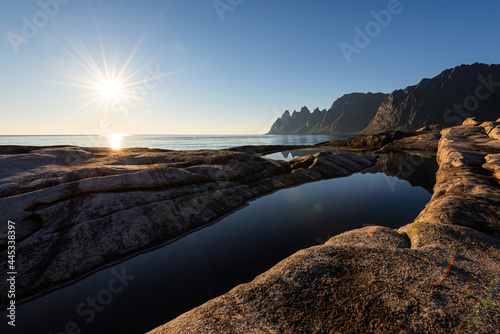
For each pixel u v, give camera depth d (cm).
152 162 1997
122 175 1448
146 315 732
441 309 458
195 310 562
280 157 5456
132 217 1234
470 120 6016
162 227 1267
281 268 666
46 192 1160
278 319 490
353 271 609
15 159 1500
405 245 753
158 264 1019
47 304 789
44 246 978
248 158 2584
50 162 1587
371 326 443
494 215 914
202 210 1526
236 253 1102
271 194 2152
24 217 1038
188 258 1065
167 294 827
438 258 630
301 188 2391
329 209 1722
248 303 550
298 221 1495
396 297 504
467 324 416
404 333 417
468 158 2241
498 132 3441
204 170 1934
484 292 489
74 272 928
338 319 470
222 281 896
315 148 7900
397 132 7631
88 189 1279
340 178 2898
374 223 1453
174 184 1591
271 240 1234
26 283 845
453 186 1450
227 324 493
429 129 9356
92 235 1082
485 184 1373
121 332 670
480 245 692
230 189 1916
